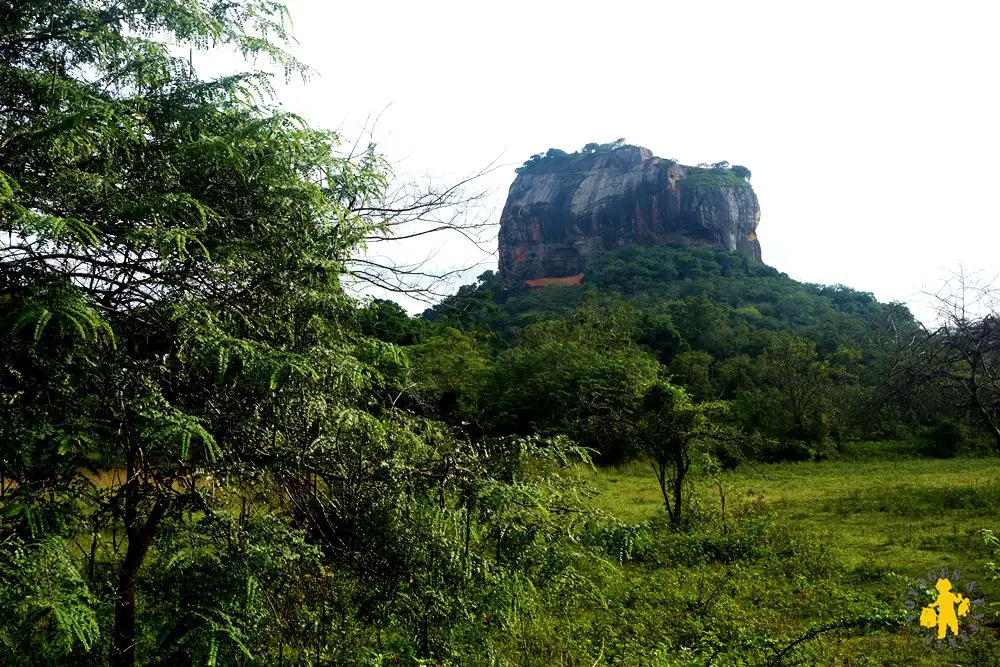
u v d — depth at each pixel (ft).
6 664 9.39
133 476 10.16
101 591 10.24
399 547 11.05
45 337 9.47
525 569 12.08
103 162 10.02
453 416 14.06
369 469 11.41
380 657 10.78
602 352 105.09
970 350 44.88
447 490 11.61
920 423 99.50
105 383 9.62
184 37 11.27
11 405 9.17
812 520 40.96
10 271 8.88
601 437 45.34
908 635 19.66
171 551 9.98
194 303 9.82
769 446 81.61
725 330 173.17
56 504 9.04
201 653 9.16
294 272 10.72
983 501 43.11
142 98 10.39
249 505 11.33
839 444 96.32
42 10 10.69
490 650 12.16
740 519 37.27
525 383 85.81
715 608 21.75
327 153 11.23
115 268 9.84
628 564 28.84
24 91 10.07
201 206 9.59
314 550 10.37
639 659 17.01
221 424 10.36
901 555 30.71
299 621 11.12
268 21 11.93
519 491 11.50
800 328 212.23
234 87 11.11
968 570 27.09
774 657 17.08
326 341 11.13
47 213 9.12
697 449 42.52
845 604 22.26
